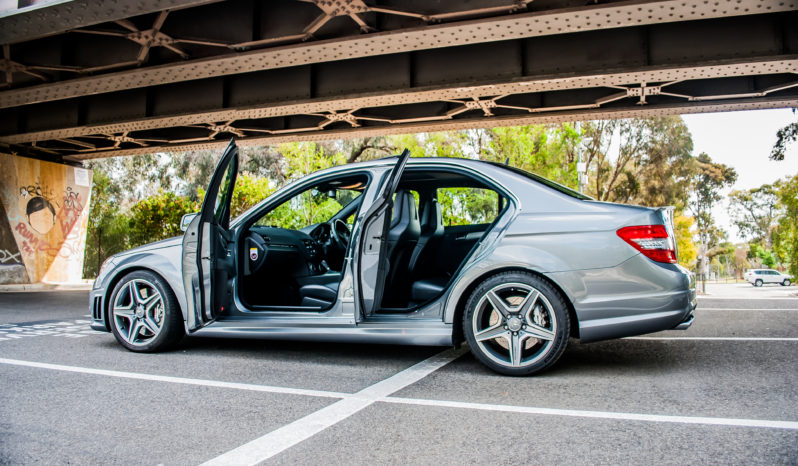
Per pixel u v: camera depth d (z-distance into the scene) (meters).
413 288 4.29
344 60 11.39
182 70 9.98
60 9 8.48
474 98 11.62
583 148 35.34
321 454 2.22
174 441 2.39
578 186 24.62
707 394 3.05
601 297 3.41
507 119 13.27
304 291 4.52
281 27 9.18
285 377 3.61
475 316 3.64
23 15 8.63
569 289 3.44
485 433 2.46
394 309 3.90
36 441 2.39
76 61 10.47
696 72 9.63
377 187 4.02
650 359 4.09
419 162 4.08
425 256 4.46
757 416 2.63
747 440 2.30
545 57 10.17
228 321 4.25
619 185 38.00
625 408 2.81
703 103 11.85
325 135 15.01
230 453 2.24
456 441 2.35
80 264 20.30
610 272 3.41
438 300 3.76
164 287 4.43
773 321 6.73
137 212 24.62
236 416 2.75
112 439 2.41
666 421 2.58
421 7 8.53
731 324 6.41
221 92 12.30
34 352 4.55
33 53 10.80
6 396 3.14
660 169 37.38
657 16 7.75
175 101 12.70
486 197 4.67
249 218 4.48
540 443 2.31
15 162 18.27
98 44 10.26
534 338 3.70
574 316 3.56
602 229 3.47
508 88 10.60
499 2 8.12
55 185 19.44
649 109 12.20
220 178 4.19
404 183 4.58
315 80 11.62
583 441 2.33
